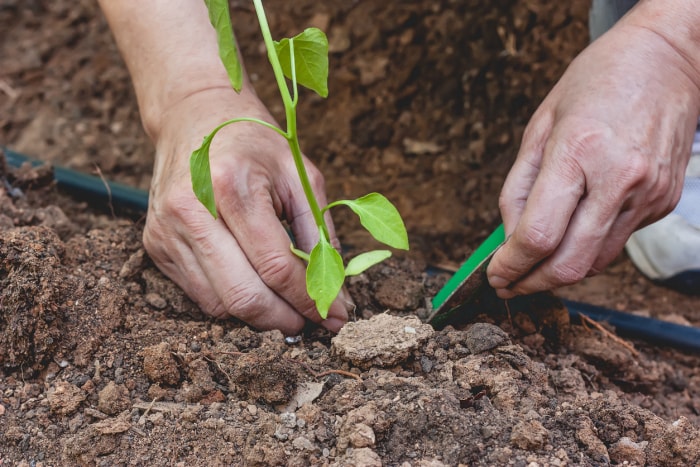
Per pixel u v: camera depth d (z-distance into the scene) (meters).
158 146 0.76
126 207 0.93
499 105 1.10
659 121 0.69
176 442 0.66
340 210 1.02
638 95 0.69
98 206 0.93
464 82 1.12
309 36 0.64
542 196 0.68
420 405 0.65
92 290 0.73
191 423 0.66
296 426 0.66
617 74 0.70
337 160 1.10
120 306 0.72
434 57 1.13
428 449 0.64
